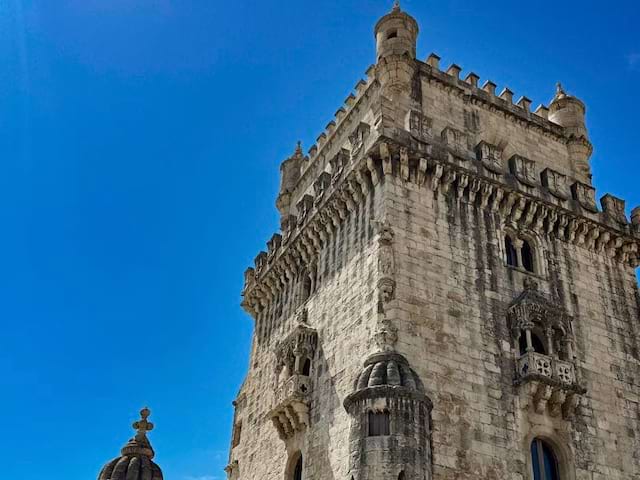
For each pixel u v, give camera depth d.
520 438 27.45
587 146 40.44
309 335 32.62
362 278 30.00
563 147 40.22
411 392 24.75
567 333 30.86
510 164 35.31
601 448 29.33
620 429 30.42
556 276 33.03
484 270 30.84
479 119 37.47
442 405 26.50
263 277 40.47
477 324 29.22
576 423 29.19
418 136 32.31
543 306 30.28
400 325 27.41
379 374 25.33
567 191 35.84
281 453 32.72
